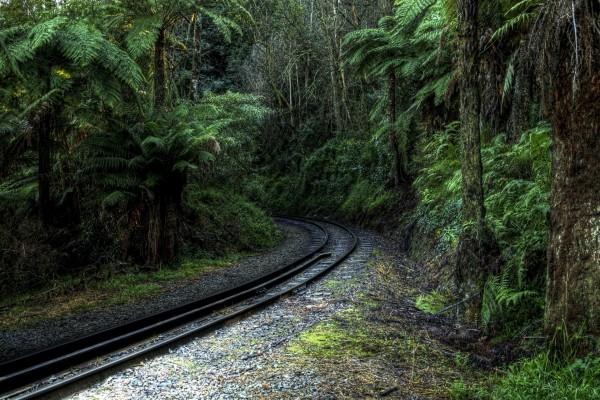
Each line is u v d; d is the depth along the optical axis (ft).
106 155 35.94
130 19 45.11
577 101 13.03
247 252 49.70
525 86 23.50
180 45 62.75
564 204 13.55
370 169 82.84
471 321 19.38
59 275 32.40
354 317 20.12
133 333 18.40
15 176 38.75
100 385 13.41
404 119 54.80
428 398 12.51
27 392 13.51
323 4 93.81
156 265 37.68
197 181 56.95
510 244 19.89
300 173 107.76
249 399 12.07
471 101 19.77
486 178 26.89
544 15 13.38
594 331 12.71
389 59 53.16
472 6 19.44
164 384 13.28
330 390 12.57
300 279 31.07
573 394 11.43
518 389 12.35
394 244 50.42
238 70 116.88
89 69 32.37
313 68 112.37
